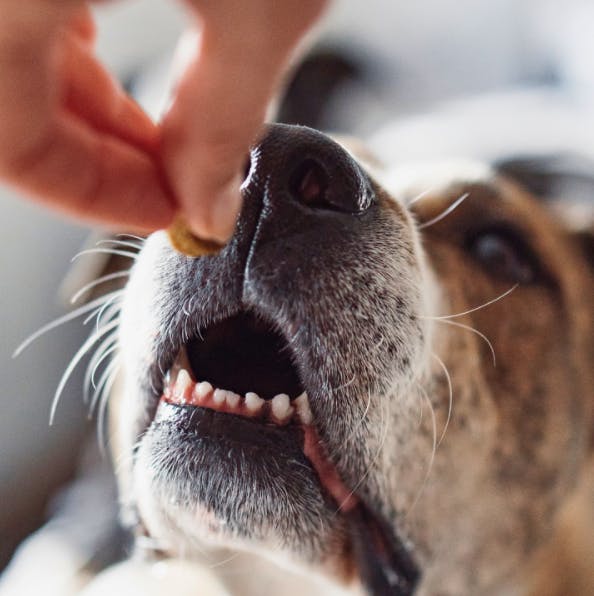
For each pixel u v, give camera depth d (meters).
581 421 0.34
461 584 0.30
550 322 0.32
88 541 0.45
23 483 0.54
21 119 0.12
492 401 0.29
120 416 0.25
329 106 0.53
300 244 0.21
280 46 0.11
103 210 0.14
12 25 0.11
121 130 0.15
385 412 0.23
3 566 0.52
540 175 0.43
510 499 0.31
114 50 0.56
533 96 0.56
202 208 0.13
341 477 0.23
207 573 0.34
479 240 0.31
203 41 0.11
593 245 0.37
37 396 0.55
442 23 0.65
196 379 0.23
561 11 0.63
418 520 0.27
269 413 0.22
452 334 0.27
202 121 0.12
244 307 0.21
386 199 0.23
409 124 0.50
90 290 0.35
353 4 0.63
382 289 0.22
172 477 0.22
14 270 0.53
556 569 0.35
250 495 0.21
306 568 0.24
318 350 0.21
